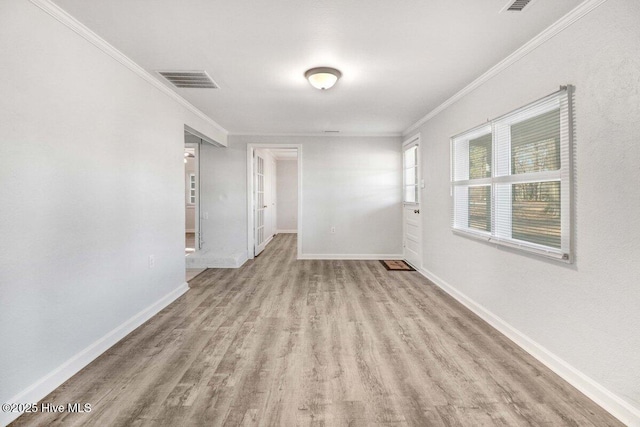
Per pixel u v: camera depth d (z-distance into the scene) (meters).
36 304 1.75
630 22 1.56
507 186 2.59
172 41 2.28
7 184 1.59
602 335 1.72
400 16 1.97
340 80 3.02
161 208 3.18
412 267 4.95
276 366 2.09
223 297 3.53
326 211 5.57
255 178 5.82
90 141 2.17
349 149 5.54
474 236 3.00
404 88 3.24
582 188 1.84
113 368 2.06
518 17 1.96
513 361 2.16
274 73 2.86
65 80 1.95
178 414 1.63
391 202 5.57
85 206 2.13
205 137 4.59
